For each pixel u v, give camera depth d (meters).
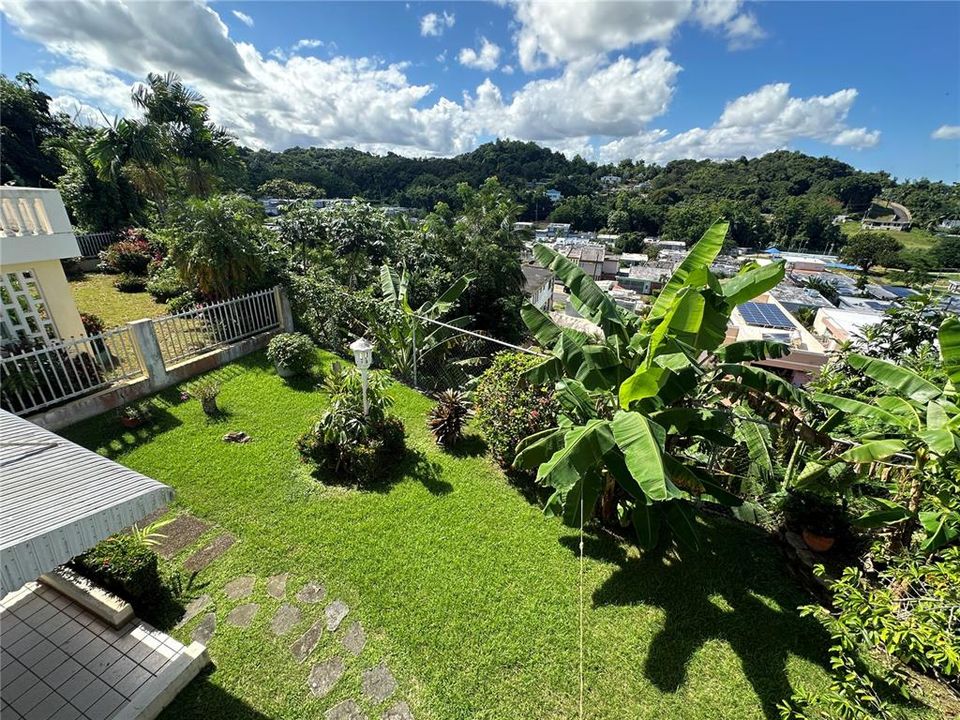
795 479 5.08
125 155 18.03
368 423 6.71
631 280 54.06
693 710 3.70
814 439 5.14
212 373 8.96
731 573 5.05
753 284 4.87
